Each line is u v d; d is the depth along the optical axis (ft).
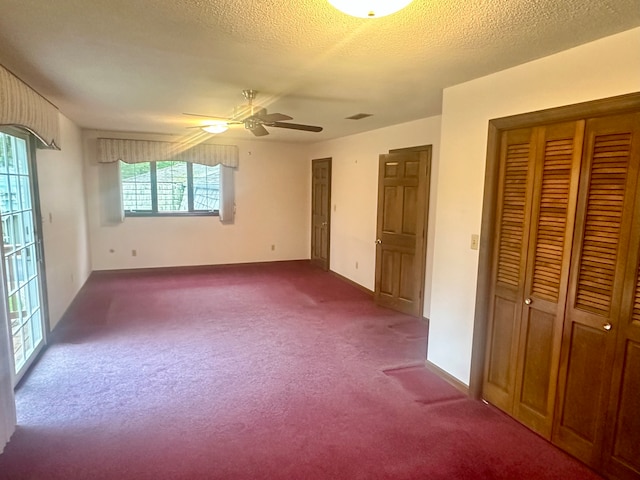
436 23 6.20
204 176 22.85
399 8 4.69
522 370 8.50
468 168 9.55
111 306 16.11
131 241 21.68
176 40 7.13
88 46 7.48
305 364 11.30
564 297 7.57
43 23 6.42
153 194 21.94
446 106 10.18
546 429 8.02
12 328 9.74
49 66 8.75
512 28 6.33
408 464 7.29
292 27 6.46
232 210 23.21
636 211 6.39
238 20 6.21
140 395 9.48
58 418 8.48
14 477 6.76
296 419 8.63
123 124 17.76
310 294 18.39
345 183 20.52
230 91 10.91
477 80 9.18
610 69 6.58
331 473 7.02
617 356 6.76
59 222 14.32
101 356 11.57
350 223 20.18
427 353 11.21
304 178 24.86
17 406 8.89
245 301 17.16
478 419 8.75
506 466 7.28
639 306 6.43
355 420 8.63
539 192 7.97
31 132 10.48
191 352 11.96
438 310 10.72
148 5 5.74
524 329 8.43
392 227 16.12
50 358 11.38
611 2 5.35
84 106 13.34
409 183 15.31
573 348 7.46
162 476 6.86
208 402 9.24
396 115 14.17
